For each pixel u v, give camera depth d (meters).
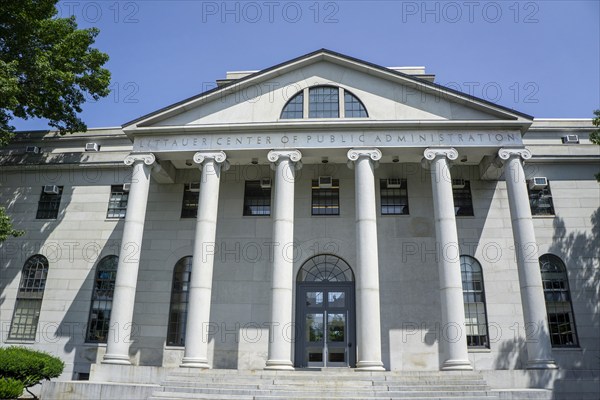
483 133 22.94
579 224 25.41
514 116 22.73
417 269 24.38
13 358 17.91
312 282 24.69
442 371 19.52
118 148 31.05
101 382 19.69
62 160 28.78
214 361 23.52
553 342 23.70
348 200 25.77
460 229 25.20
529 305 20.64
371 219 21.66
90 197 28.02
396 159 24.69
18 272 26.83
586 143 28.80
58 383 18.78
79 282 26.36
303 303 24.38
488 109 22.97
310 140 23.11
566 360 23.17
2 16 23.08
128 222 22.62
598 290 24.34
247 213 26.19
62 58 25.39
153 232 26.33
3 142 23.92
